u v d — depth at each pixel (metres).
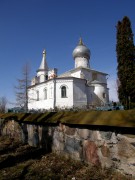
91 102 43.88
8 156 6.86
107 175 4.46
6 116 12.60
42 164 5.71
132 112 4.30
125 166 4.21
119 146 4.39
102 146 4.86
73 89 41.72
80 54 51.72
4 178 4.82
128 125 3.98
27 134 9.26
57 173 4.93
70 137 6.08
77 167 5.23
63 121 6.20
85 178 4.45
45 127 7.62
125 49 15.28
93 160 5.11
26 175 4.92
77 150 5.74
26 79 41.31
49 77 50.88
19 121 10.32
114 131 4.54
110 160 4.61
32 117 8.75
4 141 10.12
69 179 4.53
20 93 40.62
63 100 41.31
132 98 14.19
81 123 5.35
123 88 14.84
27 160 6.24
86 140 5.40
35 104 47.47
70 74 50.19
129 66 14.97
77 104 41.66
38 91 47.44
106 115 4.89
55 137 6.92
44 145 7.64
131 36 15.51
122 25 15.70
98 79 50.12
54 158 6.25
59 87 41.84
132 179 4.01
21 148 8.12
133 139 4.05
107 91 46.47
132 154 4.07
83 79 43.53
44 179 4.60
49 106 42.44
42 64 55.97
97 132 5.03
